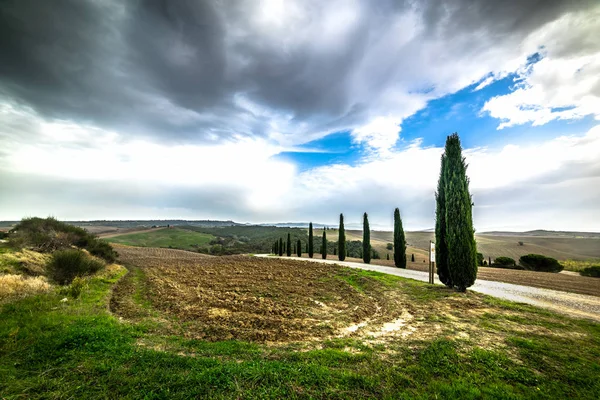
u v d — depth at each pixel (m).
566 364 5.25
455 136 13.34
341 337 7.36
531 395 4.32
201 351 6.27
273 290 14.50
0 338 6.49
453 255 12.78
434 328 7.62
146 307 11.12
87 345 6.17
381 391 4.47
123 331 7.57
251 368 5.12
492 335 6.85
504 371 5.01
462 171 12.95
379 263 36.22
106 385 4.66
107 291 13.77
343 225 39.66
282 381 4.68
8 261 15.03
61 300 10.25
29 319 7.80
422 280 17.14
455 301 10.59
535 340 6.41
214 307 10.88
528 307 9.53
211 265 27.69
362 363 5.53
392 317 9.18
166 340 7.07
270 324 8.48
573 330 7.12
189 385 4.60
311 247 45.00
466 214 12.58
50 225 25.08
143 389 4.52
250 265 27.42
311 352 6.03
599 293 13.00
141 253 43.66
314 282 17.12
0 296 9.96
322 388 4.50
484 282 16.91
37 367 5.29
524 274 22.83
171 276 20.05
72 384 4.72
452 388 4.49
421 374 5.03
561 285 15.70
